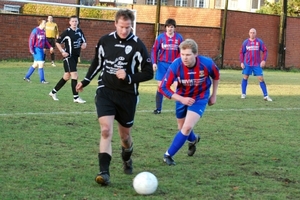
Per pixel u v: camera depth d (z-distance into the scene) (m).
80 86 7.32
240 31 35.44
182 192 6.86
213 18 36.78
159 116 13.42
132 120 7.21
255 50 17.88
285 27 36.53
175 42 13.61
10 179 7.12
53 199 6.35
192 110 8.29
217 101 17.20
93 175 7.50
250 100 17.97
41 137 9.99
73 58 14.89
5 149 8.88
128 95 7.04
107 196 6.55
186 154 9.23
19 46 29.02
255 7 57.06
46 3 24.19
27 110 13.13
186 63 7.89
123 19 6.79
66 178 7.29
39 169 7.71
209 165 8.44
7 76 21.19
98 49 7.09
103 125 6.91
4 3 39.41
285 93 20.86
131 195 6.63
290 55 37.47
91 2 49.22
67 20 30.45
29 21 29.09
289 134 11.70
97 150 9.15
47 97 15.79
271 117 14.20
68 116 12.58
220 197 6.72
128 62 6.97
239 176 7.80
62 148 9.17
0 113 12.48
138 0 57.41
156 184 6.69
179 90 8.34
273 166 8.54
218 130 11.80
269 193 7.00
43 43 19.31
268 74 31.91
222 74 29.50
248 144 10.34
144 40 32.84
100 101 7.01
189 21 39.47
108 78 7.00
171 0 59.62
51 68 26.11
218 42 34.94
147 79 7.01
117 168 8.01
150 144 9.88
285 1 36.25
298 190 7.20
